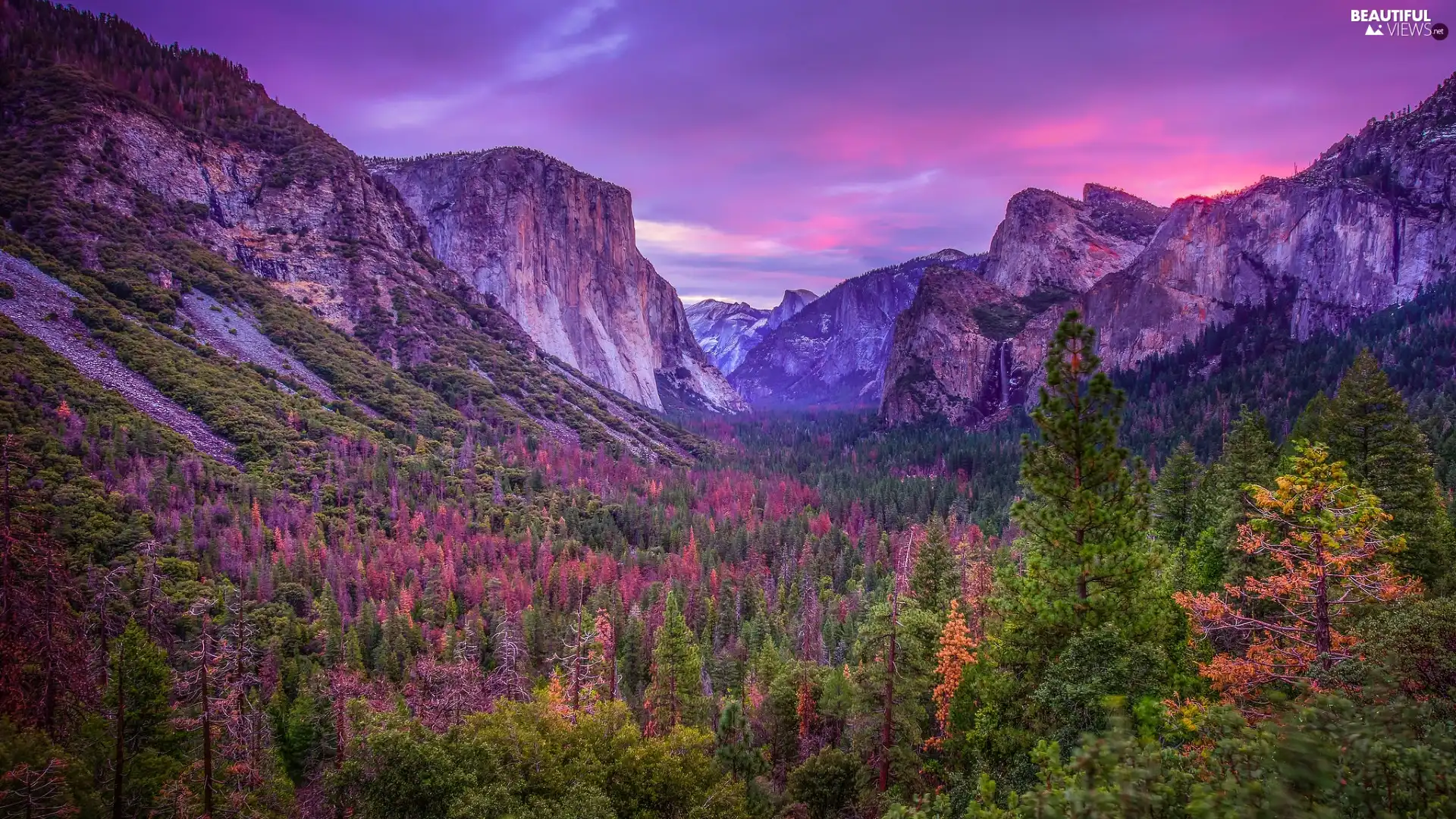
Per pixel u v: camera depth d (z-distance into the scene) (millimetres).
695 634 81312
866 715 35688
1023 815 12109
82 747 29812
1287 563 22000
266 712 51562
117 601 50000
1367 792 9781
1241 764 11070
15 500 31453
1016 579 24562
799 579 101812
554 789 30000
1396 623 17625
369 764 30469
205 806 28953
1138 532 23734
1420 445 36531
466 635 73312
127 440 93250
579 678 43219
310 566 83438
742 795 34125
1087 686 20391
